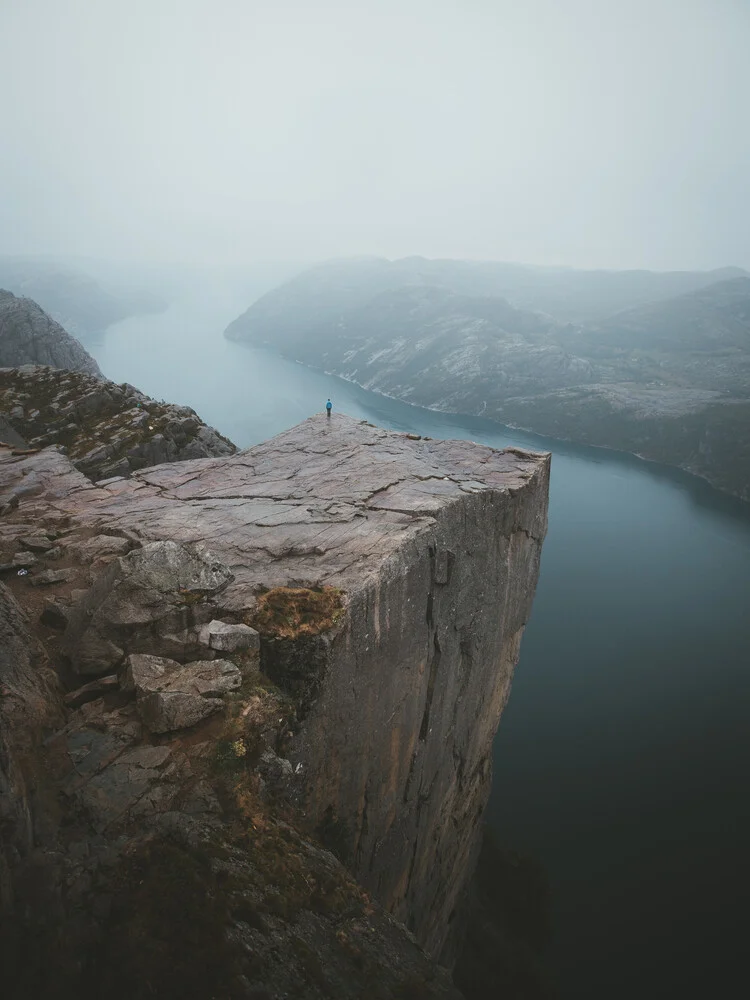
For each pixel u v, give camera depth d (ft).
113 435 160.04
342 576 58.44
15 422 161.38
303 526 69.67
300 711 49.16
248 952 29.22
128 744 39.73
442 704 77.61
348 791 58.85
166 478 88.28
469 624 81.00
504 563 88.07
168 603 49.19
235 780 38.96
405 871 77.87
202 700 42.73
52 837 32.35
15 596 56.70
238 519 72.43
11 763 32.86
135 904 29.86
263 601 53.52
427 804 80.23
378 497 78.07
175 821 35.04
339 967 31.96
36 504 79.77
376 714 61.93
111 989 26.20
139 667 44.16
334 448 98.12
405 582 64.13
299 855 37.45
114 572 50.01
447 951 110.83
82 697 43.60
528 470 92.22
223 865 33.45
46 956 26.16
